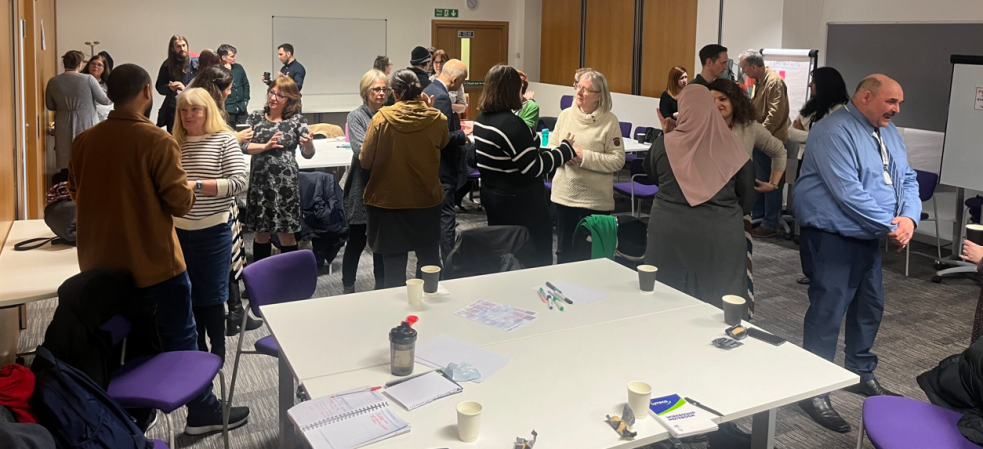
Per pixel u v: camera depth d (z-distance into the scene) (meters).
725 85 3.32
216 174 3.02
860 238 3.02
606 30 10.34
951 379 2.23
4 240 3.15
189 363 2.57
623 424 1.71
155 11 9.87
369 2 11.12
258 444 2.91
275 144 4.07
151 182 2.56
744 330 2.32
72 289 2.24
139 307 2.49
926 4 5.97
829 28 6.82
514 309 2.54
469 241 3.26
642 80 9.70
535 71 12.34
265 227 4.18
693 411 1.82
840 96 5.54
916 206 3.11
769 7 7.32
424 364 2.09
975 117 4.99
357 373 2.01
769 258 5.72
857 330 3.23
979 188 5.05
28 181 5.37
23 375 1.89
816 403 3.11
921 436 2.12
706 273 3.17
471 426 1.65
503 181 3.71
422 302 2.60
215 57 5.22
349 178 4.34
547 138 6.00
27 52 5.30
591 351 2.19
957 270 5.13
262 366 3.64
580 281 2.87
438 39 11.75
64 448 1.87
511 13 12.23
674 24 8.95
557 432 1.72
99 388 2.01
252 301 2.83
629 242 3.81
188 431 2.96
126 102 2.54
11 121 3.85
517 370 2.05
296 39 10.71
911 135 6.16
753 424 2.25
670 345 2.25
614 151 4.04
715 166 3.12
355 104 11.29
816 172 3.09
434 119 3.64
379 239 3.75
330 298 2.63
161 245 2.61
